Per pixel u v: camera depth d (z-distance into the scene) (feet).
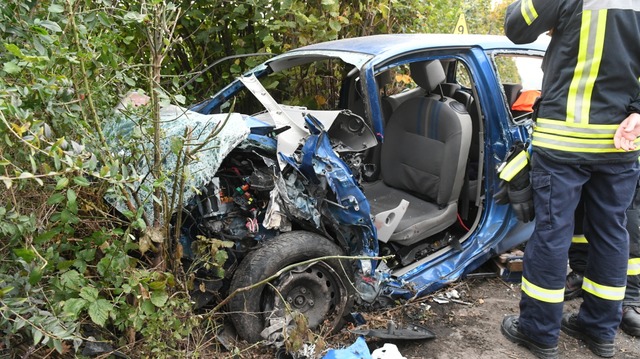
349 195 8.62
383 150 12.21
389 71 12.58
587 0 7.66
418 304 10.07
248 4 13.64
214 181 8.27
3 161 5.24
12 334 5.96
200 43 14.21
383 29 15.23
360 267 9.27
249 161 8.84
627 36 7.61
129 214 6.37
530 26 8.21
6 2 5.99
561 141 8.02
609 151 7.95
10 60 6.23
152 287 6.58
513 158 8.76
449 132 10.66
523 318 8.78
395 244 10.63
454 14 19.21
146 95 8.00
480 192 11.13
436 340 9.09
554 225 8.19
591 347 8.90
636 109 7.72
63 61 6.29
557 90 8.13
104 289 6.56
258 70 11.43
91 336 6.81
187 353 7.39
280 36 14.07
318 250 8.58
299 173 8.67
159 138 7.06
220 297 8.67
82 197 6.92
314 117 8.68
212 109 11.39
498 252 10.99
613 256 8.41
